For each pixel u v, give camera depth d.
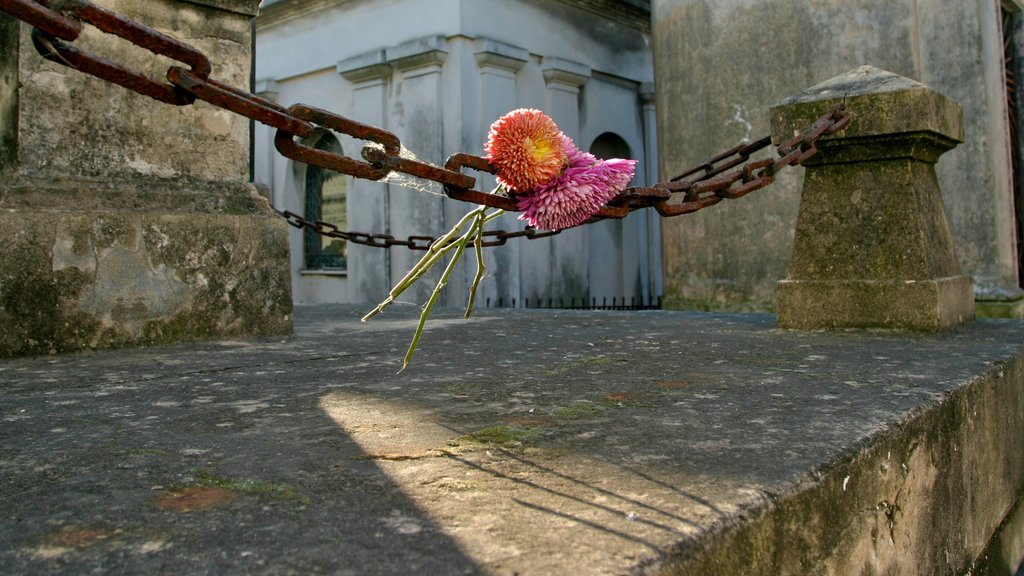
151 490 1.26
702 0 8.25
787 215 7.56
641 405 1.92
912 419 1.79
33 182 3.15
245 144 3.88
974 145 6.76
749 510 1.15
